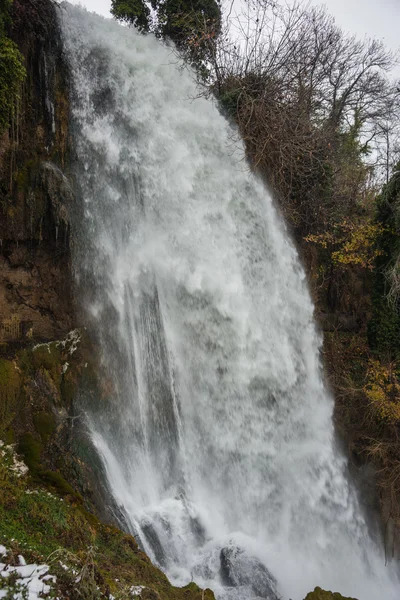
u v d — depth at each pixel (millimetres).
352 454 14047
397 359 15297
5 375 8891
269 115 14148
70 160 10555
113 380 10461
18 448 8430
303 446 13289
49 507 7227
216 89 14359
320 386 14461
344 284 16453
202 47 14781
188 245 12039
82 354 10141
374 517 13125
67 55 10711
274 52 15625
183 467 11062
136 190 11492
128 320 10930
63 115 10516
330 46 22219
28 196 9914
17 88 9117
